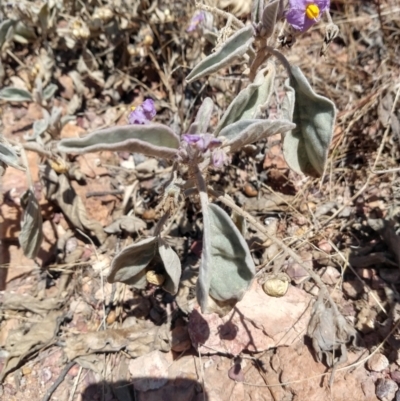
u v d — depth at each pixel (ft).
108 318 0.98
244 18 1.24
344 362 0.88
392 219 1.03
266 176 1.14
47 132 1.11
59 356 0.95
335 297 0.96
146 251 0.77
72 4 1.29
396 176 1.10
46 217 1.10
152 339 0.94
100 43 1.30
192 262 1.02
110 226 1.07
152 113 0.78
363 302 0.95
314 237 1.03
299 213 1.07
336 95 1.26
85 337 0.94
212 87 1.24
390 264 0.98
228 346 0.90
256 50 0.86
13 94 1.14
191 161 0.69
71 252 1.07
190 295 0.95
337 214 1.07
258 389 0.88
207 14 1.09
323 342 0.81
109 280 0.79
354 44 1.34
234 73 1.23
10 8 1.32
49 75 1.28
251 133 0.67
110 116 1.28
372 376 0.88
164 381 0.90
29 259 1.06
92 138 0.60
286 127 0.68
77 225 1.07
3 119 1.25
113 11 1.21
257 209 1.09
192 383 0.89
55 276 1.05
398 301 0.94
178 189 0.75
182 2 1.31
